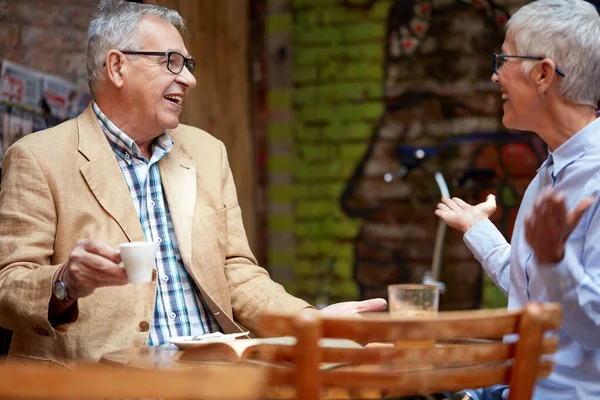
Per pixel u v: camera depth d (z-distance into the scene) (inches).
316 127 171.2
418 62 164.1
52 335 77.5
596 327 67.8
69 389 43.1
